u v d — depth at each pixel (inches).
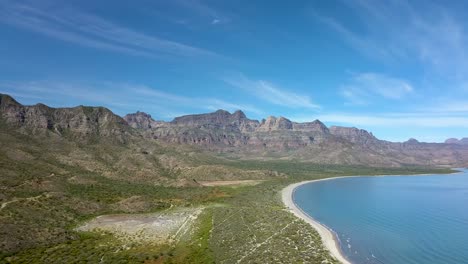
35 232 3587.6
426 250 3442.4
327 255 3078.2
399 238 3865.7
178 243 3499.0
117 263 2883.9
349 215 5201.8
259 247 3230.8
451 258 3211.1
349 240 3735.2
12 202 4301.2
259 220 4384.8
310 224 4333.2
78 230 3956.7
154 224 4274.1
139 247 3376.0
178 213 4928.6
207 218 4532.5
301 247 3275.1
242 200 6097.4
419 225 4530.0
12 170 5772.6
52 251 3206.2
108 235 3801.7
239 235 3641.7
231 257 2972.4
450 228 4372.5
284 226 4079.7
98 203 5093.5
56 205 4579.2
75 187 5856.3
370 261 3070.9
